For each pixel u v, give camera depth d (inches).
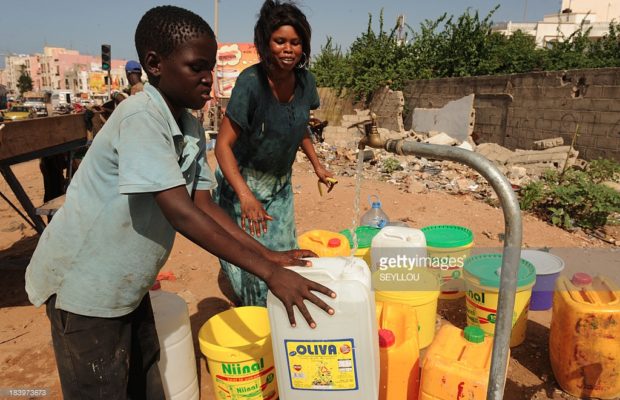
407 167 361.1
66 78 3449.8
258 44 99.0
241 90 99.7
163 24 60.9
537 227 212.5
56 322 70.0
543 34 1649.9
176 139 65.7
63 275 67.6
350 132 596.7
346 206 232.4
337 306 62.1
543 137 438.0
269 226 117.0
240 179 100.2
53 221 68.9
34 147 156.9
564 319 96.9
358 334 63.0
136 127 60.0
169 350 91.9
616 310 91.2
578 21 1742.1
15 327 135.0
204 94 65.1
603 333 92.4
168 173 58.8
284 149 110.9
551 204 249.4
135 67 255.1
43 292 70.0
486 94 510.3
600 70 374.6
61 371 72.1
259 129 105.3
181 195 59.1
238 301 142.9
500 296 58.6
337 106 760.3
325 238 127.6
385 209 227.8
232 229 72.7
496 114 500.1
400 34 724.0
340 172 346.3
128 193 58.0
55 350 72.2
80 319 68.4
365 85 695.7
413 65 670.5
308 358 65.6
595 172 294.2
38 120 159.3
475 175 332.2
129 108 61.6
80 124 193.2
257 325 101.6
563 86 410.3
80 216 65.4
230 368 88.7
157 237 68.0
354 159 401.1
